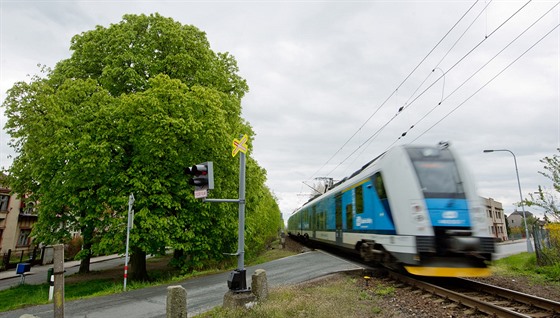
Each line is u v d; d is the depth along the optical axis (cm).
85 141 1370
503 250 2995
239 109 1895
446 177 970
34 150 1580
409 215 945
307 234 2605
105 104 1498
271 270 1350
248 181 1855
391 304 768
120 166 1475
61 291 599
